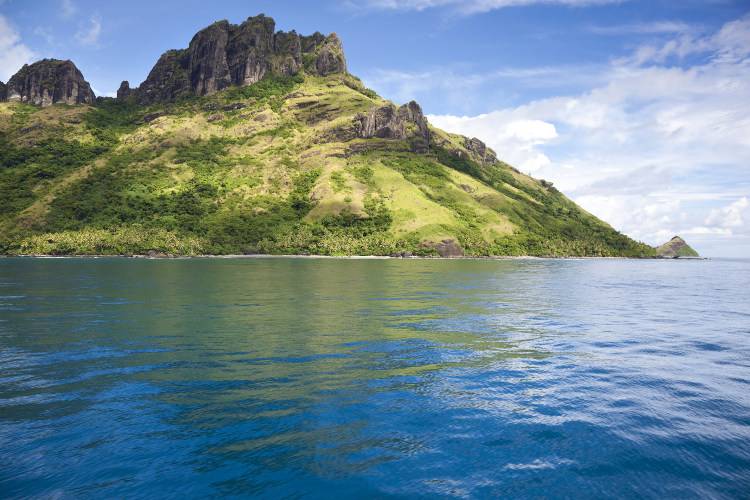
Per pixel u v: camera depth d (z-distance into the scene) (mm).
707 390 13969
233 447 9805
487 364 16797
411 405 12398
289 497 7938
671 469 9023
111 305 33531
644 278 79875
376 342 20547
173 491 8117
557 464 9203
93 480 8445
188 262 144125
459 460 9344
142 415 11531
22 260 157875
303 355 17922
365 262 154625
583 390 13859
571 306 35344
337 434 10500
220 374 15172
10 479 8445
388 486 8336
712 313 32156
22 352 18203
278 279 64062
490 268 112875
